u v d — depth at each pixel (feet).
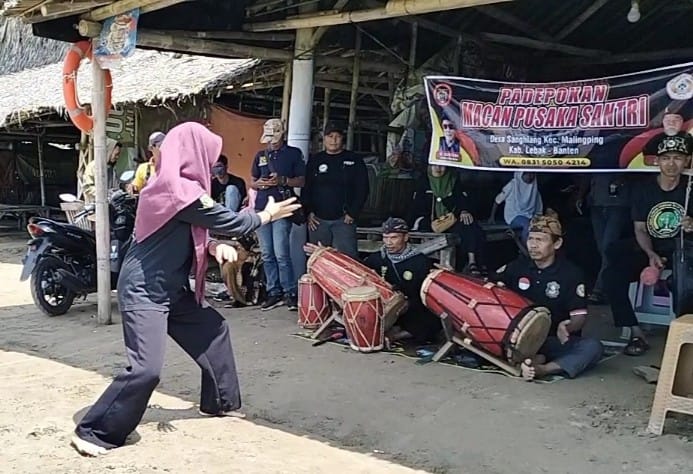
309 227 23.08
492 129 20.44
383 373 16.72
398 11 19.21
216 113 35.65
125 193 23.63
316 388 15.67
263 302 24.84
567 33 27.94
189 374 16.78
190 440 12.78
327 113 33.91
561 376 16.48
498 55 29.14
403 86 27.07
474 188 27.37
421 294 17.78
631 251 18.60
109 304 22.21
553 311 17.03
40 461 11.87
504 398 14.96
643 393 15.24
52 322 22.53
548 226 17.03
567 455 12.09
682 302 15.56
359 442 12.74
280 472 11.45
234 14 24.57
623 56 30.40
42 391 15.57
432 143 21.57
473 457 12.04
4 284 30.12
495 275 18.34
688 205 17.16
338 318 19.80
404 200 27.32
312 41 24.13
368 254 25.18
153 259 12.44
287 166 22.71
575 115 19.21
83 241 23.36
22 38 60.95
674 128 17.79
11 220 57.52
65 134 52.95
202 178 12.62
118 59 21.34
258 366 17.39
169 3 20.02
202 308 13.74
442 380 16.17
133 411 12.34
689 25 28.99
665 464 11.68
